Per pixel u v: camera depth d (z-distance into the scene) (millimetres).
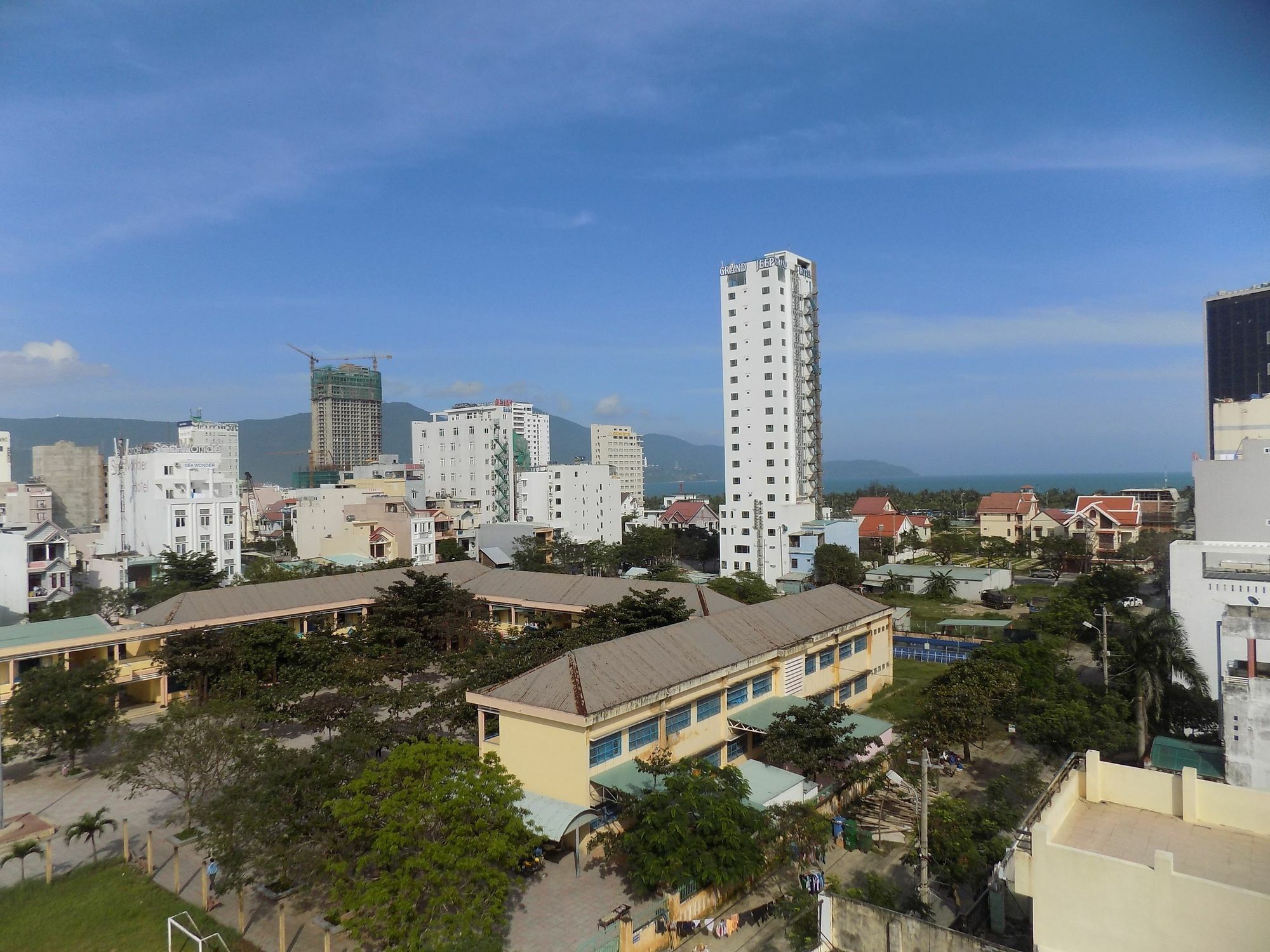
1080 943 15836
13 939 24078
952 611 79812
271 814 24234
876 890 24234
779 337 99938
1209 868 16531
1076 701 37031
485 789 23562
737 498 102438
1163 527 111188
